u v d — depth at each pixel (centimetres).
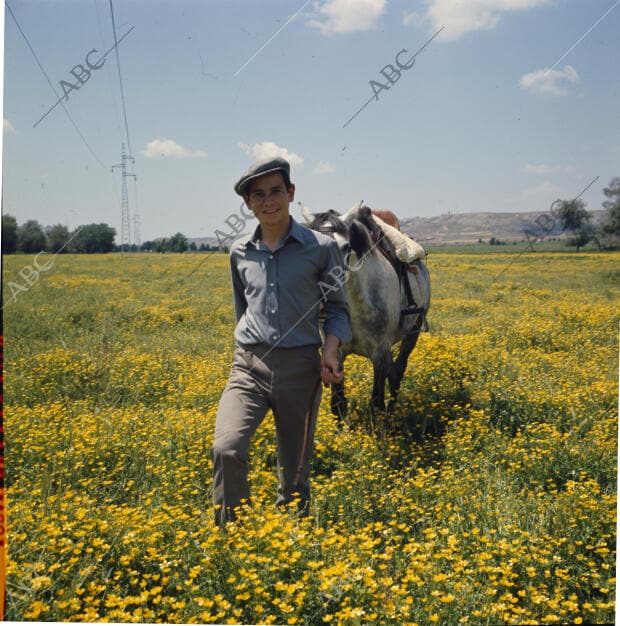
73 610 215
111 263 1866
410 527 271
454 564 237
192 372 562
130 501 324
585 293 1159
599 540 264
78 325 845
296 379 271
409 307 473
